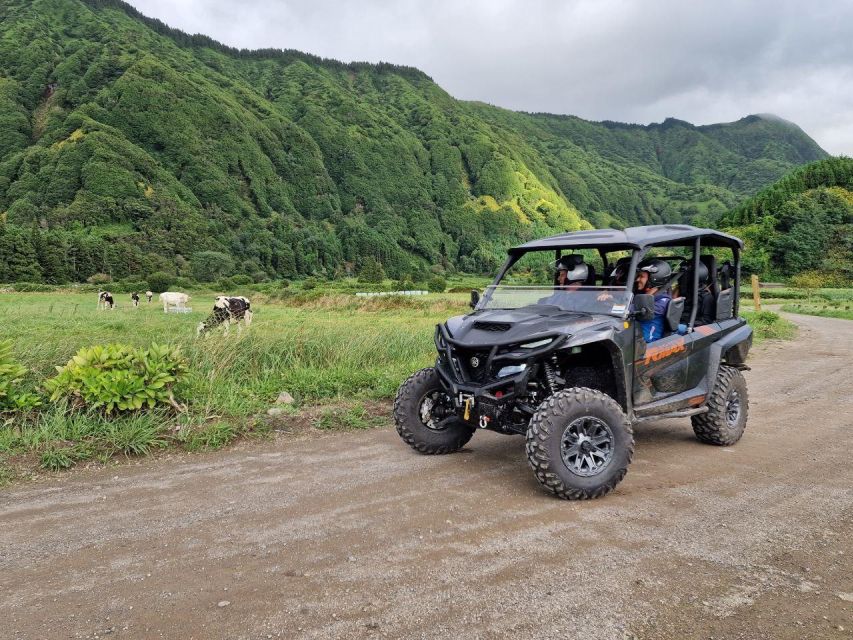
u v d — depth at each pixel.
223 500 4.41
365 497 4.46
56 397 6.16
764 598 3.00
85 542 3.67
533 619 2.78
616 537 3.73
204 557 3.46
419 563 3.36
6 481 4.82
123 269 134.38
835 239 109.56
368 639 2.61
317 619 2.78
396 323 17.98
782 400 8.44
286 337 10.44
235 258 191.00
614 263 5.63
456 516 4.08
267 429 6.45
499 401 4.54
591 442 4.43
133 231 186.25
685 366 5.54
